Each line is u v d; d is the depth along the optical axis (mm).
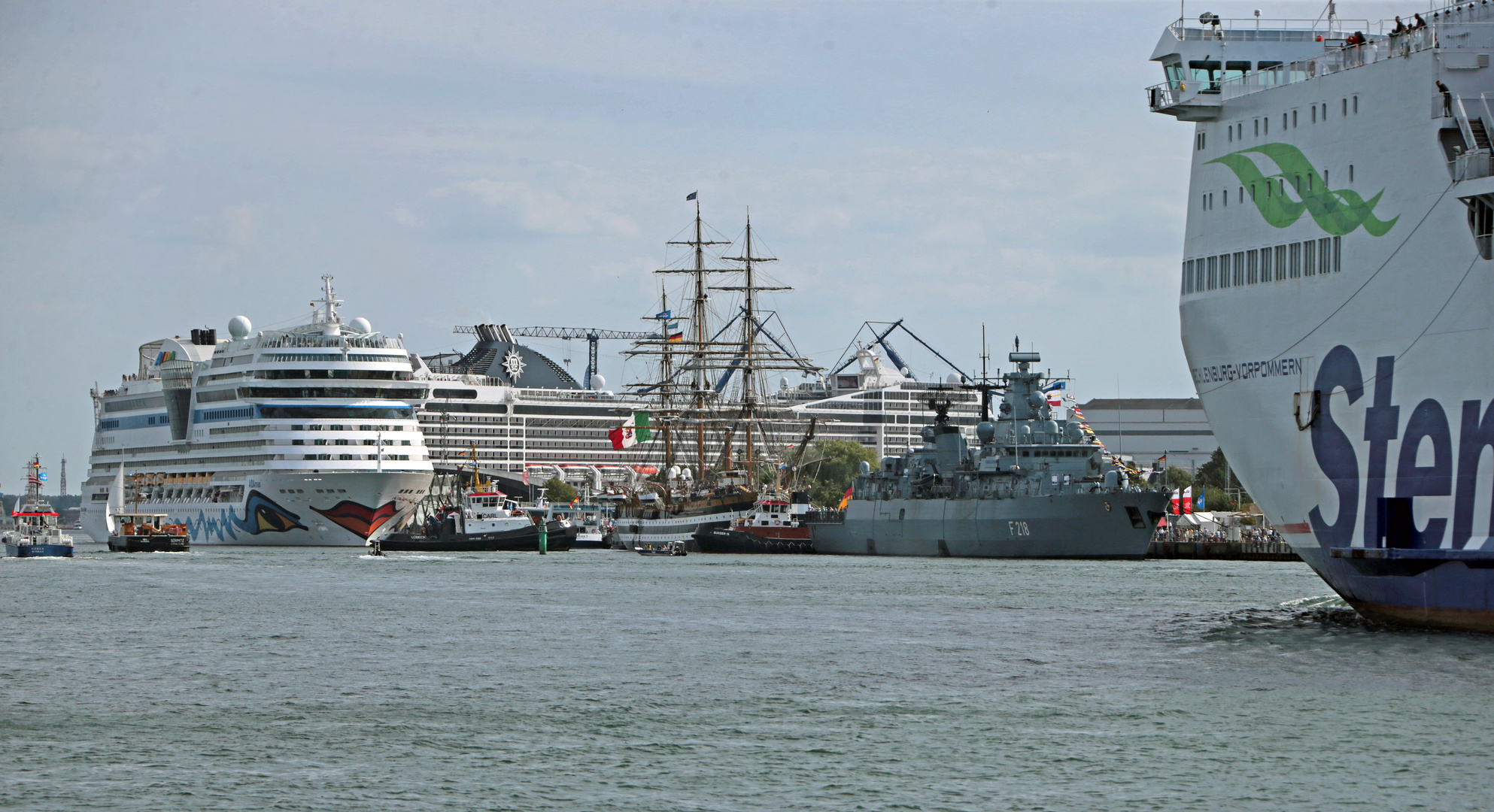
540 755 77375
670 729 83625
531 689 97125
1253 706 86625
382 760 76375
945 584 185125
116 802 68625
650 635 126688
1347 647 105125
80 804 68250
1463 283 95688
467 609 153375
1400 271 99688
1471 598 96562
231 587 188625
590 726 84750
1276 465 109375
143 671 106312
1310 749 76000
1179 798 67812
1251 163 111625
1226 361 113500
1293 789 68938
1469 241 95312
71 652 117562
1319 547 106375
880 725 84062
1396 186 100250
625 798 68812
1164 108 116438
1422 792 68312
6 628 135625
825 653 113688
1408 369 99062
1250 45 115625
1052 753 76562
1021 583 187250
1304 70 110438
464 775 73188
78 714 89188
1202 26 116375
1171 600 155875
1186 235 118125
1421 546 98312
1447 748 75500
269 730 83875
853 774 72812
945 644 117625
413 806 67750
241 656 114688
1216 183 114875
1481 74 98625
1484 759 73562
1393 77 100875
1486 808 65938
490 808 67375
